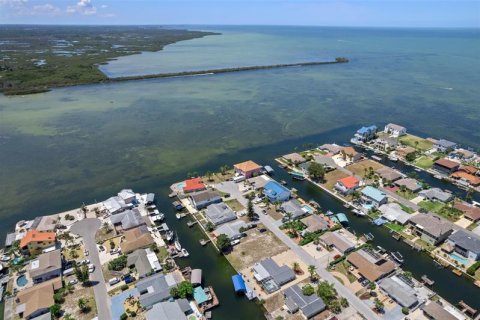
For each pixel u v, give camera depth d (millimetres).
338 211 99875
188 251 83875
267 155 137250
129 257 78812
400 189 107500
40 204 103812
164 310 63156
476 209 94062
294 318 64250
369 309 65812
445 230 83688
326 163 127688
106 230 90000
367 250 80938
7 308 67188
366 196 102312
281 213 97500
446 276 74812
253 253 82062
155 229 90562
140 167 127375
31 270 73812
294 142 150750
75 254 81562
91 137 155750
